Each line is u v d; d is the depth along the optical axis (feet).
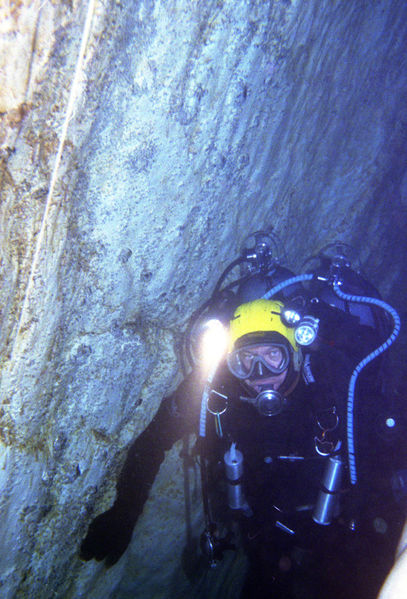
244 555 10.10
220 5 4.09
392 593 1.61
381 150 9.00
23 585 5.53
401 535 1.84
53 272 4.21
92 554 6.42
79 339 4.87
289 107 5.95
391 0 7.33
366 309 6.44
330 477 5.58
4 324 4.28
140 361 5.56
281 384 5.75
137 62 3.79
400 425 5.82
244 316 5.74
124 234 4.55
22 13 3.44
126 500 6.42
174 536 7.83
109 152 4.04
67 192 4.02
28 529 5.23
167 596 8.93
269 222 7.11
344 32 6.62
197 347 5.63
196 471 7.34
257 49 4.74
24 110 3.75
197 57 4.15
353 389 5.50
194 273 5.75
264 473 6.21
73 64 3.58
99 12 3.43
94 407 5.31
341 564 8.45
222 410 5.94
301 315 5.92
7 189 3.95
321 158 7.78
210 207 5.32
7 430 4.57
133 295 5.10
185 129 4.42
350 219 9.13
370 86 8.15
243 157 5.45
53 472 5.24
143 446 6.21
